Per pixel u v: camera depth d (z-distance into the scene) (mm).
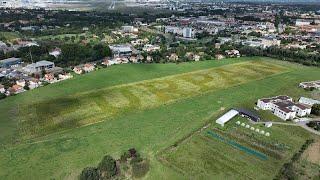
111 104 190625
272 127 162750
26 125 161125
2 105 185875
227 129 159750
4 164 127375
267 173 124250
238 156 135625
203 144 144750
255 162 131500
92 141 146125
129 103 192625
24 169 124312
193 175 121875
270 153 138250
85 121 167625
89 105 188375
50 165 127125
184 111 182125
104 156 131125
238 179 120250
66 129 158375
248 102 197500
